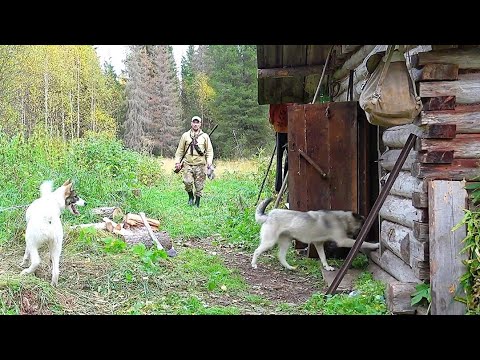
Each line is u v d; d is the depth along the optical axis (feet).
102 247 22.59
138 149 128.67
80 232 23.31
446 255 15.26
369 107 15.31
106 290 18.78
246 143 126.11
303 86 36.24
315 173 24.77
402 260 18.42
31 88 84.12
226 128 127.24
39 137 40.96
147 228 26.32
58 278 18.90
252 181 58.34
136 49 145.18
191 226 33.42
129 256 22.15
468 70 15.57
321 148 24.68
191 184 41.63
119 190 35.14
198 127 41.65
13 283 16.63
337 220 22.99
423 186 15.58
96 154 40.19
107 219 26.27
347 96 28.09
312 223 23.02
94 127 96.73
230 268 24.02
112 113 126.21
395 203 19.29
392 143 20.08
